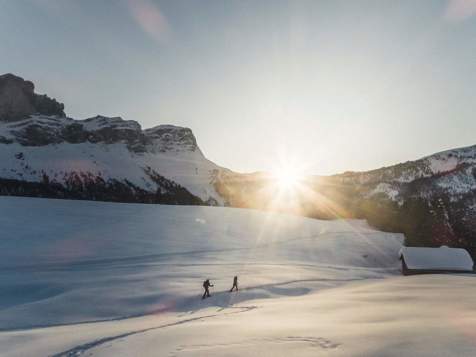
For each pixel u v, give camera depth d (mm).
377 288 32969
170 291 32562
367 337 11078
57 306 27422
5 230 71500
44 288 35188
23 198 117438
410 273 59656
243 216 142875
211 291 33469
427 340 10203
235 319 18422
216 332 14094
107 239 73500
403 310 17172
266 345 11164
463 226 128625
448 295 23875
